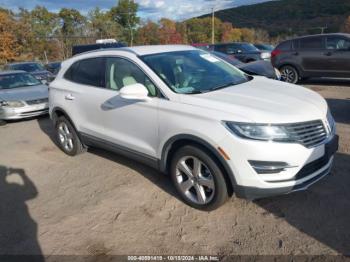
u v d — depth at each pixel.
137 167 4.89
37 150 6.20
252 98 3.44
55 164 5.36
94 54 4.82
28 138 7.14
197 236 3.23
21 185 4.70
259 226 3.30
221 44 16.06
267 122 3.01
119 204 3.91
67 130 5.54
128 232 3.38
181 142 3.58
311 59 10.32
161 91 3.73
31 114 8.77
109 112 4.39
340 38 9.85
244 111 3.14
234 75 4.42
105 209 3.83
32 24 50.81
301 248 2.95
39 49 48.59
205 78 4.09
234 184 3.19
